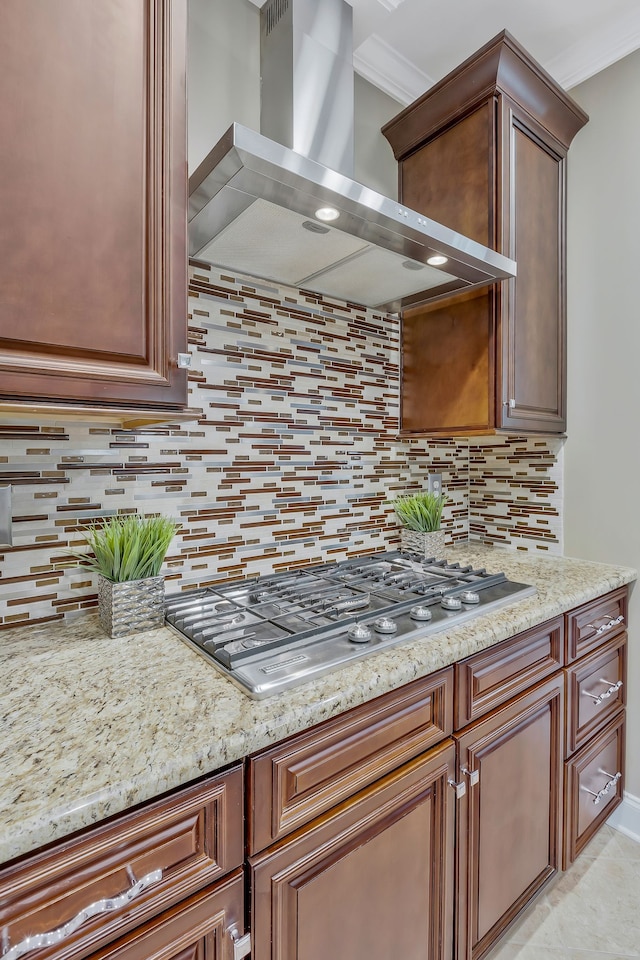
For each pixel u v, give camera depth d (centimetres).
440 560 165
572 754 141
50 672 87
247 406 139
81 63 76
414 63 176
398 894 93
